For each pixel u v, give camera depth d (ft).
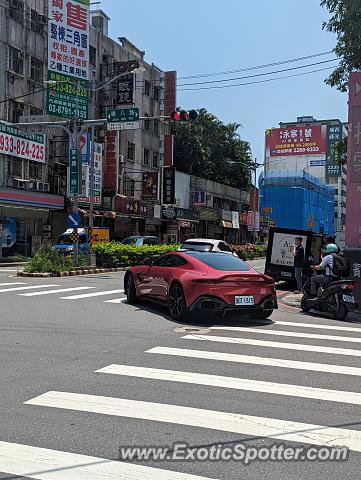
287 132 276.21
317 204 215.92
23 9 97.60
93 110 109.40
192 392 18.60
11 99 94.22
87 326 31.17
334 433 15.06
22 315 34.99
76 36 103.40
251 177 206.28
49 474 12.25
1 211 94.53
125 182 128.26
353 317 38.22
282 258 61.46
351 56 44.91
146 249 88.38
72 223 75.61
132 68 116.47
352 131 43.14
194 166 168.76
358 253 41.47
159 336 28.40
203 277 31.91
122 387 19.04
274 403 17.66
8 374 20.62
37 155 99.04
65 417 15.93
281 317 37.24
